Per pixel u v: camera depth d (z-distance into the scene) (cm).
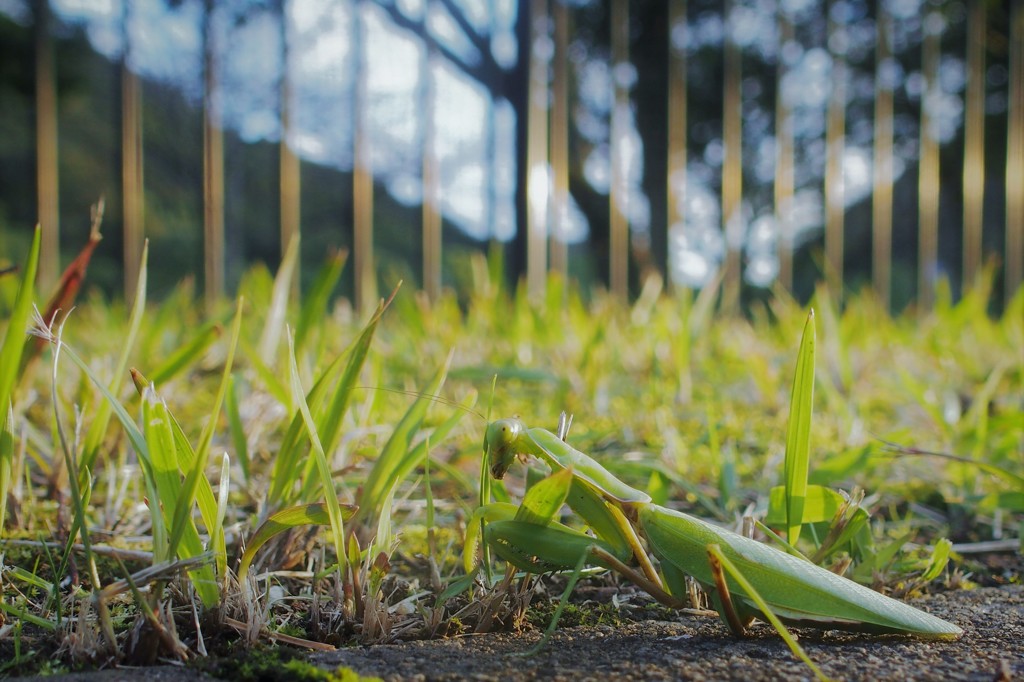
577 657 22
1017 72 104
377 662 22
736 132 93
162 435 23
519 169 84
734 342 71
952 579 28
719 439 43
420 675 21
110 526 29
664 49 134
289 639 23
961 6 142
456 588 24
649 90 134
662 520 24
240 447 30
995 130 151
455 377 45
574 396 49
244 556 24
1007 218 104
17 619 24
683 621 25
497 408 47
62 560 23
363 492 27
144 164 113
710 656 22
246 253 119
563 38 84
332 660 22
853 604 22
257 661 22
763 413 51
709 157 147
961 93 149
